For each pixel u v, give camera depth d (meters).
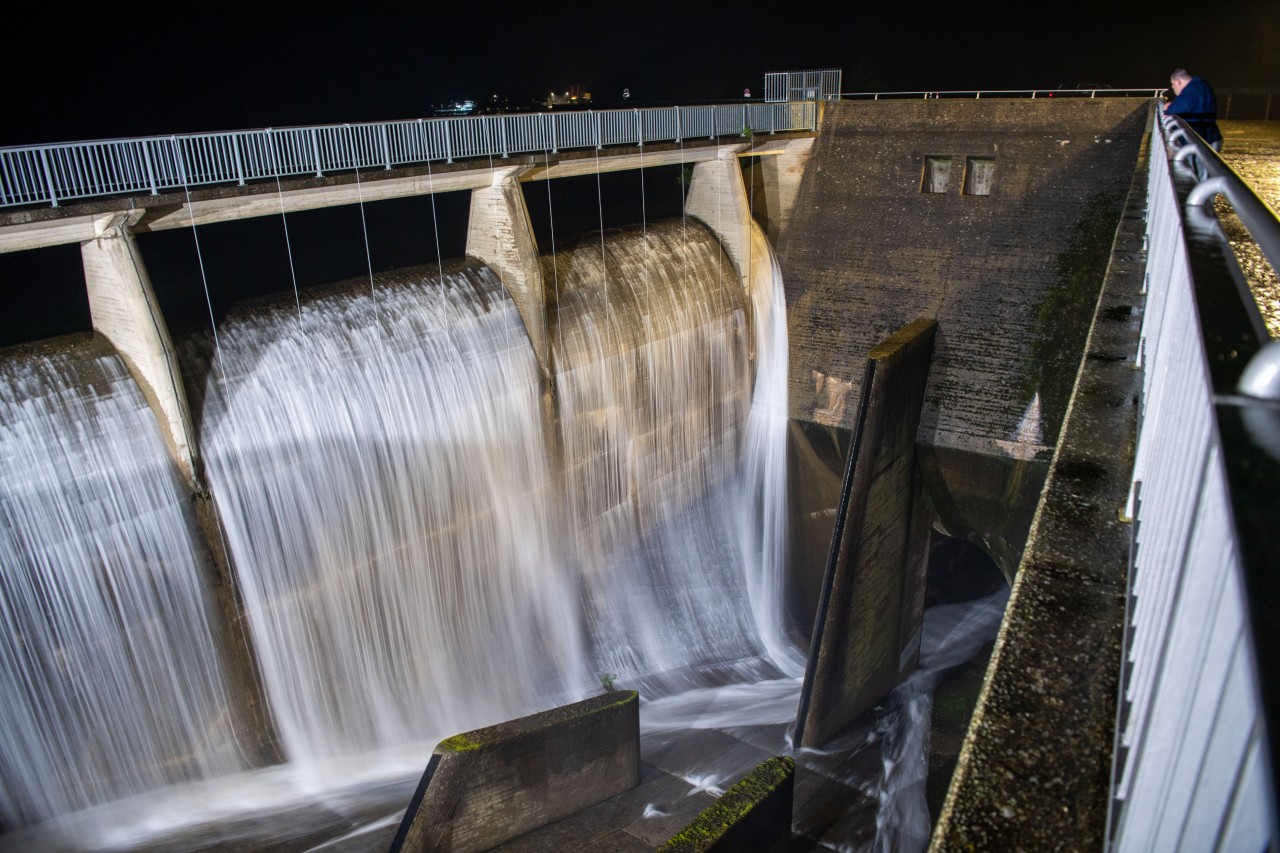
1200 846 2.07
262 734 18.27
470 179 21.52
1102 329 8.88
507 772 14.55
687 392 27.81
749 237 29.19
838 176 30.67
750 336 29.81
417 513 20.66
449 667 21.80
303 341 18.88
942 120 29.05
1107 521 5.40
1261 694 1.23
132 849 15.20
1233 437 1.76
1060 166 27.25
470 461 21.61
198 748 17.20
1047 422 24.98
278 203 18.08
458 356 21.30
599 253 25.77
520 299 22.91
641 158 25.48
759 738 20.66
